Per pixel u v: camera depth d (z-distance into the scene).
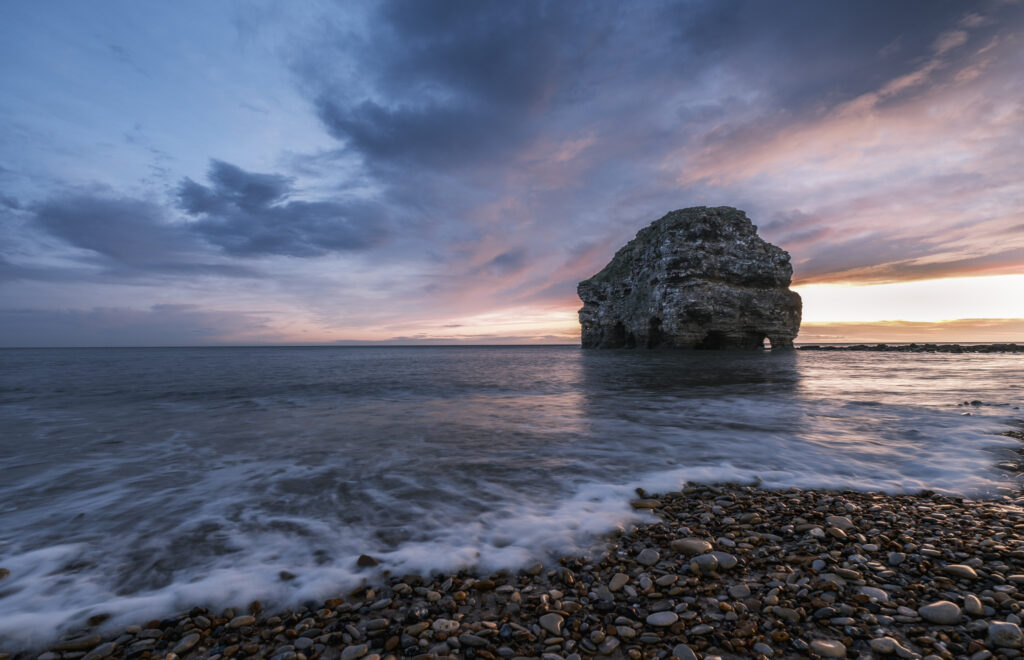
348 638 3.56
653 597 4.08
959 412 14.59
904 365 42.81
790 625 3.63
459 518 6.06
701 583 4.30
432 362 62.50
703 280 65.88
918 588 4.11
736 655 3.28
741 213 72.00
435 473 8.22
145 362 64.12
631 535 5.47
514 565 4.73
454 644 3.47
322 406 17.45
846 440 10.72
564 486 7.44
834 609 3.78
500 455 9.51
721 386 24.20
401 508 6.47
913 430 11.77
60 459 9.39
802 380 27.50
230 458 9.39
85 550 5.21
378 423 13.47
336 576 4.53
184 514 6.30
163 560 4.94
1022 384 24.41
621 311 82.38
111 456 9.62
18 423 13.84
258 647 3.49
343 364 56.91
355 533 5.60
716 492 7.09
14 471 8.52
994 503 6.51
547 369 41.19
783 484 7.55
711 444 10.43
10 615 3.92
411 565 4.73
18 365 54.44
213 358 85.00
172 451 10.05
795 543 5.18
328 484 7.60
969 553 4.77
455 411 15.90
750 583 4.30
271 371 41.31
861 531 5.48
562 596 4.14
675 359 54.72
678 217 70.88
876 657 3.22
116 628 3.75
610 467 8.57
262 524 5.92
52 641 3.57
